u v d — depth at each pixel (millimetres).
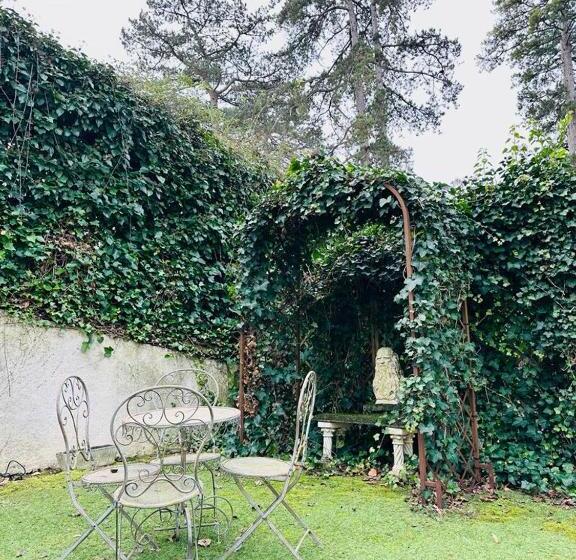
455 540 2633
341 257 5332
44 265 4391
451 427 3500
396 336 5074
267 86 14148
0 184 4230
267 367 4672
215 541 2629
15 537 2676
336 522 2908
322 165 3975
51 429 4203
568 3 10750
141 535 2578
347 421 4238
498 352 4148
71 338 4441
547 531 2781
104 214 4855
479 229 4109
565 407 3758
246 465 2623
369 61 11016
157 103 5613
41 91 4676
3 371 4004
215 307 5754
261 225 4441
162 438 2592
